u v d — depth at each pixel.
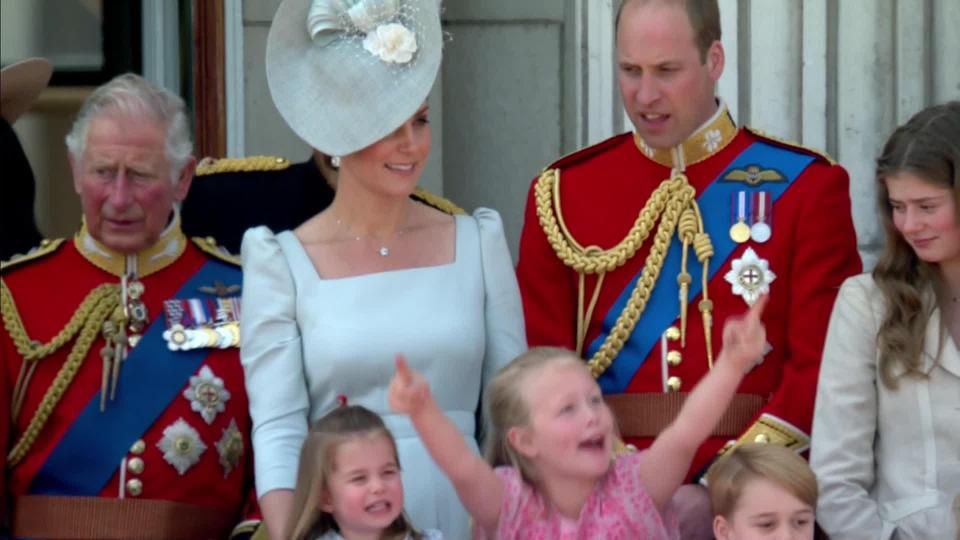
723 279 20.22
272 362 18.72
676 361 20.12
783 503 18.16
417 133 18.80
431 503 18.59
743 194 20.44
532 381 17.98
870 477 19.11
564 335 20.66
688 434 18.02
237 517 20.14
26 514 19.78
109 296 20.06
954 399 18.80
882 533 18.77
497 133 25.09
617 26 20.69
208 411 19.91
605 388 20.42
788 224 20.28
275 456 18.47
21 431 19.89
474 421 18.91
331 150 18.69
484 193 25.12
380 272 18.84
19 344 19.89
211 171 21.97
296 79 18.94
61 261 20.33
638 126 20.55
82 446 19.73
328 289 18.75
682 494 19.41
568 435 17.83
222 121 24.95
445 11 25.02
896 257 19.12
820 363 19.69
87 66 25.39
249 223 21.80
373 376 18.59
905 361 18.84
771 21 24.38
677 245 20.44
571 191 21.02
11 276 20.25
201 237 21.39
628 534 17.94
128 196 19.84
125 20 25.31
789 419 19.61
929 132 18.69
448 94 25.14
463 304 18.83
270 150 24.89
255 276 18.89
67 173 25.14
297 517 17.86
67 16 25.45
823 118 24.39
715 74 20.67
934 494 18.73
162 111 20.05
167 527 19.66
